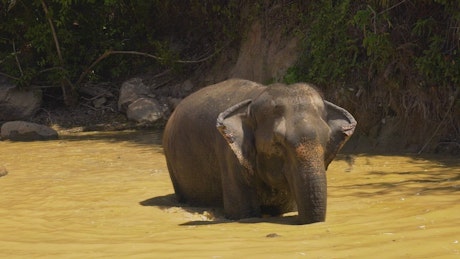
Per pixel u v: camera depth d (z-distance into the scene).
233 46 24.19
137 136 20.94
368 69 17.30
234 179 9.47
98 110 24.56
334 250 6.41
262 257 6.26
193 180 10.72
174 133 11.07
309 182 8.09
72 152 18.12
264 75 21.16
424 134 16.25
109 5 25.62
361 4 18.02
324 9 18.52
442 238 6.59
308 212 8.09
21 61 25.47
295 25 21.03
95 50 25.38
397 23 17.20
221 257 6.36
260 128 8.82
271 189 9.34
